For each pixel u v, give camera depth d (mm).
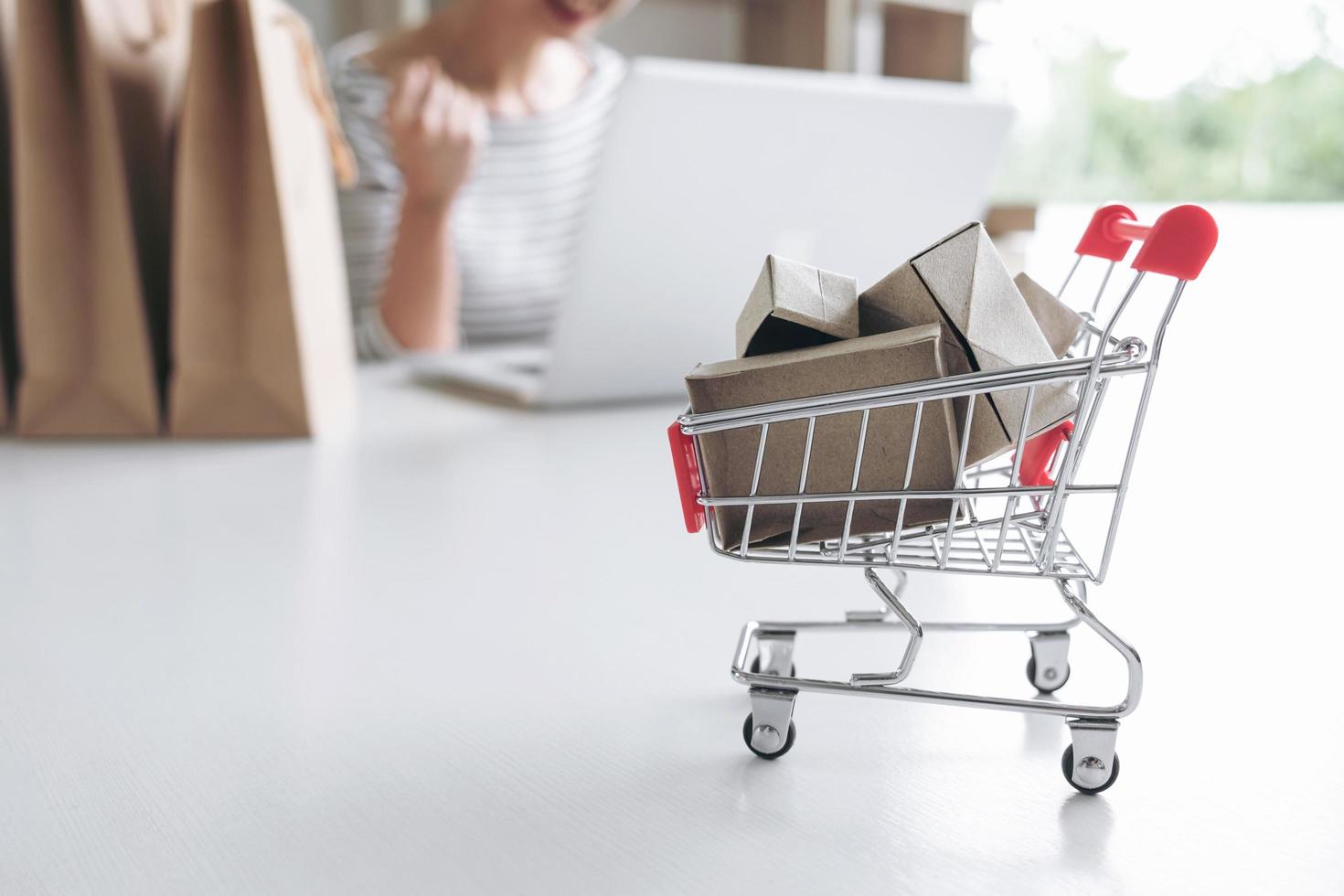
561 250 2625
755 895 509
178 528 1167
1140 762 644
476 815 589
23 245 1522
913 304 636
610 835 566
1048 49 3637
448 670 794
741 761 651
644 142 1576
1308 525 1178
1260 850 545
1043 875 524
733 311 1834
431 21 2473
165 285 1671
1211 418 1762
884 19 3061
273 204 1511
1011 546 752
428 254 2391
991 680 768
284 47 1596
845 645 833
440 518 1211
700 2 2932
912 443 596
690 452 645
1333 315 2939
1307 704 725
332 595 959
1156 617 899
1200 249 551
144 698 747
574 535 1147
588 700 741
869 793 608
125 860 545
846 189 1764
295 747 673
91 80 1472
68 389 1583
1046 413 630
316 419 1621
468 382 2029
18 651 831
